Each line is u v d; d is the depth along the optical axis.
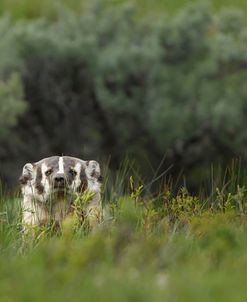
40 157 49.25
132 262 14.41
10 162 48.09
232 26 50.44
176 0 57.94
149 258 14.70
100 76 49.09
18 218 20.62
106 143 49.88
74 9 56.56
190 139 47.97
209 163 47.31
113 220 19.67
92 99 50.47
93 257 14.55
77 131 50.28
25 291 12.98
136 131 49.19
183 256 15.32
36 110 49.97
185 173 47.16
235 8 56.66
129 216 19.56
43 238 19.05
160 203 21.44
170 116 47.44
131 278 13.45
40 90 49.97
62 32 51.00
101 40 51.16
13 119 44.97
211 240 16.28
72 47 49.06
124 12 51.53
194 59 48.81
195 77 47.88
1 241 18.72
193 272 13.90
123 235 15.83
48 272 13.98
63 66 49.81
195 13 49.25
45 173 20.86
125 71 48.84
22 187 21.22
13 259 15.85
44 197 20.80
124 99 48.69
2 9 57.66
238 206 20.72
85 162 21.17
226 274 13.77
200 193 22.52
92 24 51.31
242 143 47.09
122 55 48.72
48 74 49.97
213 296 12.58
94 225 19.81
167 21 49.28
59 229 20.73
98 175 21.14
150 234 17.97
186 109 47.66
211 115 46.97
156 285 13.12
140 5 57.25
